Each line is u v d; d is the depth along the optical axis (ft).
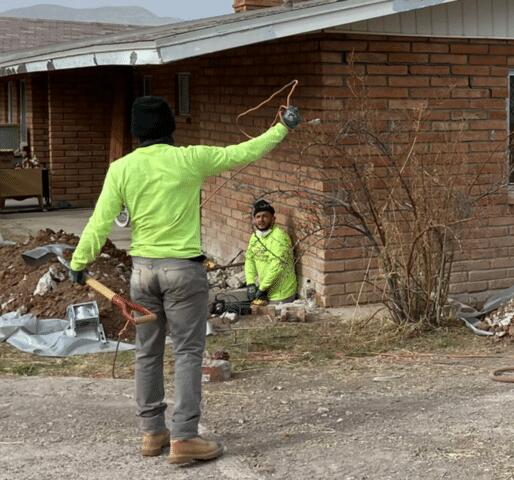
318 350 24.81
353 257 29.32
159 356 16.76
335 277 29.22
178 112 46.11
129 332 26.17
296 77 30.04
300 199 28.73
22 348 25.02
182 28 31.58
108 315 26.27
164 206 16.01
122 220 48.29
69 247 29.71
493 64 30.71
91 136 58.08
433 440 17.54
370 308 29.12
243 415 19.24
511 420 18.69
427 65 29.84
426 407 19.67
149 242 16.14
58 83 56.95
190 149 16.35
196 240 16.34
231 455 16.93
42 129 59.21
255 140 16.76
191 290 16.05
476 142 30.66
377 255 27.02
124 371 23.03
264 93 32.35
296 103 30.12
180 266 15.98
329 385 21.56
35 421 19.07
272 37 25.90
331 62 28.63
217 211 37.14
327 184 28.37
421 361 23.66
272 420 18.92
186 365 16.28
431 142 29.81
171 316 16.20
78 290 27.30
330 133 28.48
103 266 29.63
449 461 16.44
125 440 17.90
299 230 29.78
